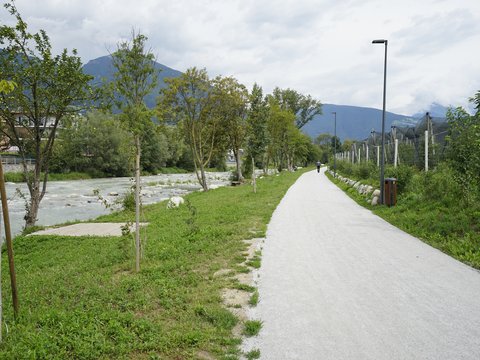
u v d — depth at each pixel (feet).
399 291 19.11
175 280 21.44
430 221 33.81
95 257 30.53
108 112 48.29
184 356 13.15
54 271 27.30
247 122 101.91
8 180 138.92
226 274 22.35
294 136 178.09
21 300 20.18
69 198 93.56
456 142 35.78
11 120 48.19
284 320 15.94
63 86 47.75
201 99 91.86
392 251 27.25
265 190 80.33
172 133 97.81
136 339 14.05
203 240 31.68
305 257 25.81
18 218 65.51
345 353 13.14
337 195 69.15
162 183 141.90
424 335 14.39
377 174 69.67
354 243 29.86
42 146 53.88
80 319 15.33
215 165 279.49
